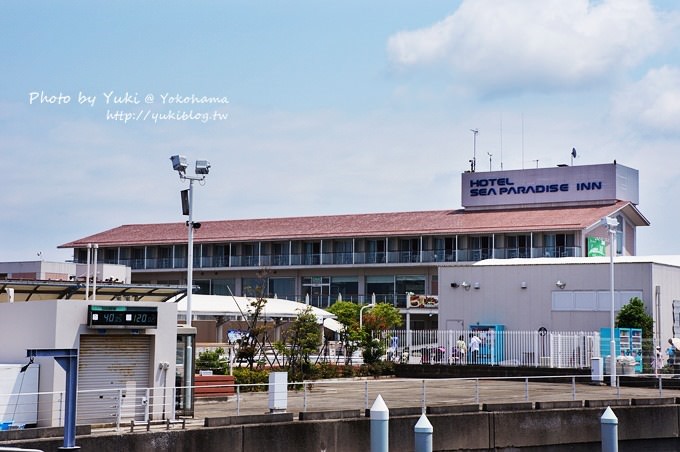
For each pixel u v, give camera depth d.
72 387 15.87
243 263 84.75
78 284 36.12
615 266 51.12
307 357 43.22
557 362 46.72
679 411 34.41
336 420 27.55
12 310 27.41
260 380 39.47
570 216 75.75
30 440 22.33
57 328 26.27
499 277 54.22
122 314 27.17
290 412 28.61
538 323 52.91
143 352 27.92
